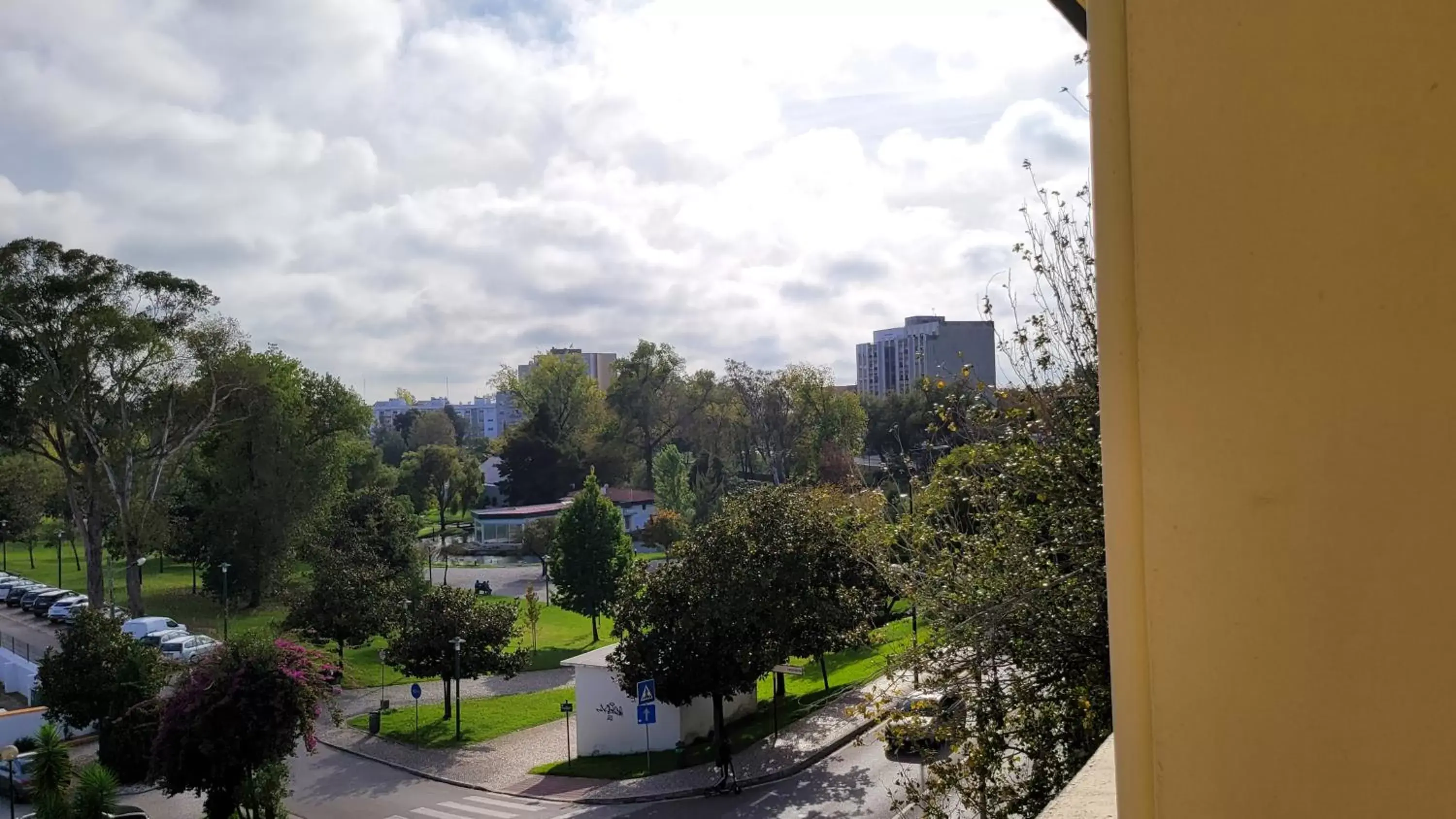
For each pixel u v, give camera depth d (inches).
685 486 2256.4
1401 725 21.3
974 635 257.0
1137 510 26.5
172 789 658.8
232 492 1622.8
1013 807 251.3
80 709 876.0
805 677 1118.4
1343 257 22.0
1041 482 263.6
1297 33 22.6
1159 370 25.7
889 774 768.9
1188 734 25.1
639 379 2977.4
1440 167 20.5
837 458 2046.0
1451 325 20.5
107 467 1419.8
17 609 1806.1
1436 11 20.4
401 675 1301.7
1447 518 20.6
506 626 1079.0
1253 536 23.6
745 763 832.9
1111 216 27.2
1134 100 26.2
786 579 791.1
